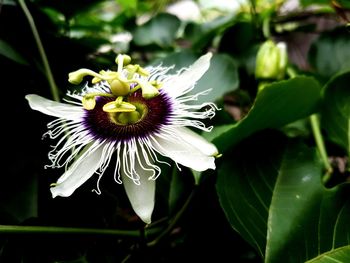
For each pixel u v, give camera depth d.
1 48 0.15
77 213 0.13
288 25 0.24
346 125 0.15
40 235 0.12
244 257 0.14
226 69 0.15
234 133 0.12
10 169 0.14
